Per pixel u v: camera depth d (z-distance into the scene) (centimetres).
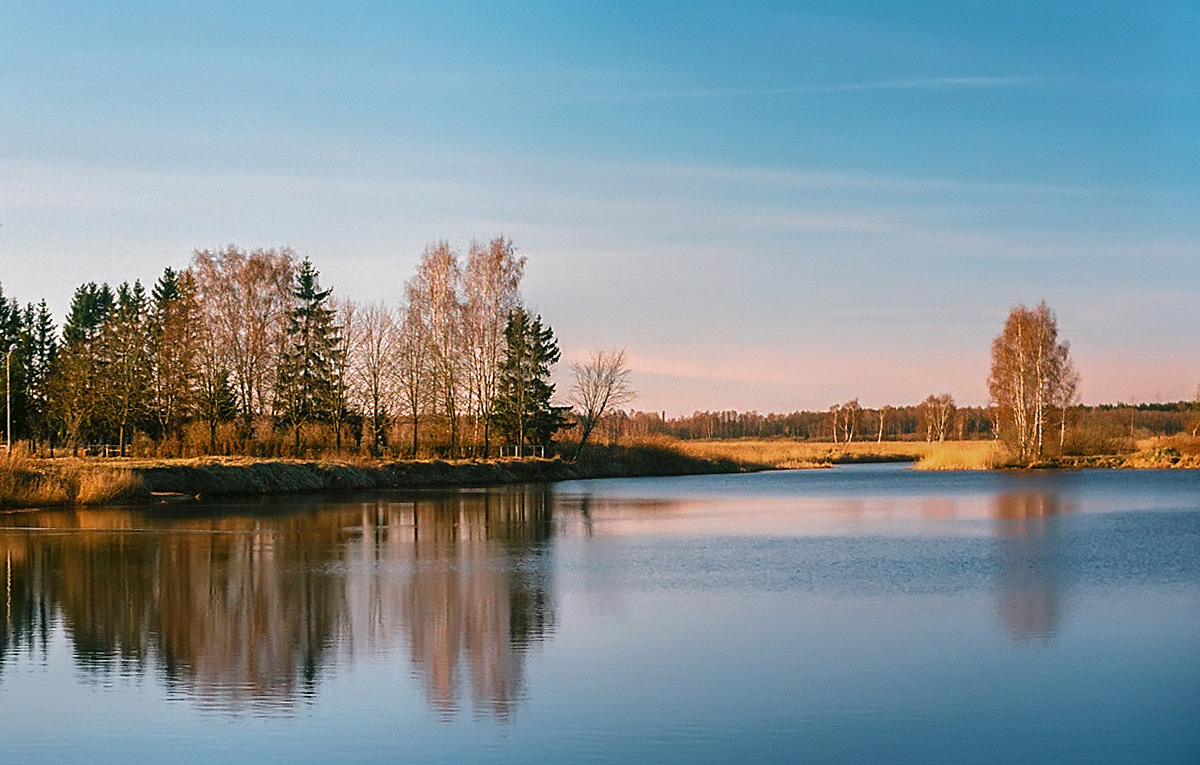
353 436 7869
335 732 1418
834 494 6644
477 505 5356
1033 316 9750
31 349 11150
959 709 1530
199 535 3728
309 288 8194
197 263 7219
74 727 1437
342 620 2156
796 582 2692
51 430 9012
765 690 1628
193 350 7031
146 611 2247
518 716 1490
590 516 4803
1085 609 2295
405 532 3916
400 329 7750
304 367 7681
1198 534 3944
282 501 5388
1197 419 11325
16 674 1711
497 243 7888
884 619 2183
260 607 2294
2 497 4656
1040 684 1664
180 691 1612
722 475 9888
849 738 1402
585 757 1323
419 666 1772
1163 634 2031
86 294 11831
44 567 2881
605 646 1923
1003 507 5416
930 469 10388
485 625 2111
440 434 8212
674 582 2688
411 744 1368
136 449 7194
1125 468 9912
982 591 2545
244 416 7256
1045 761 1325
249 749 1346
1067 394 9850
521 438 8619
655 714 1499
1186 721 1481
